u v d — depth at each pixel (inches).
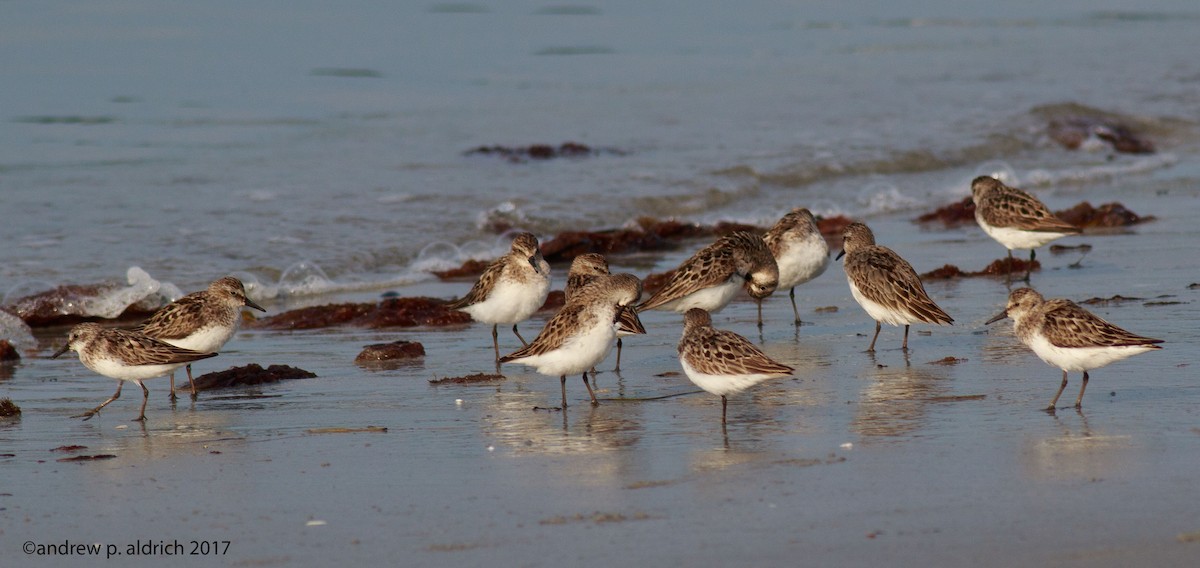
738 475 359.6
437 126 1311.5
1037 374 479.5
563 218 940.0
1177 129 1360.7
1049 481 343.0
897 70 1731.1
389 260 836.6
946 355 523.8
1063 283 675.4
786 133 1270.9
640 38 2049.7
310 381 521.3
